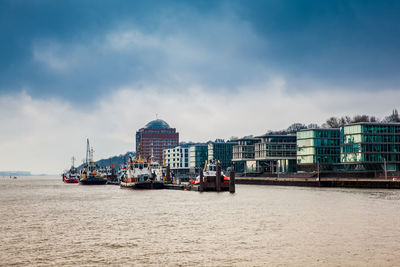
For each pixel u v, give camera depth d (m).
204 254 49.44
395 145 189.38
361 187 148.38
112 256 48.97
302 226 66.31
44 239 58.84
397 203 94.06
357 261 45.72
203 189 147.38
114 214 85.50
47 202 118.62
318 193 128.88
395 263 44.88
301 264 44.91
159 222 73.12
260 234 60.34
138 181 174.25
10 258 48.47
